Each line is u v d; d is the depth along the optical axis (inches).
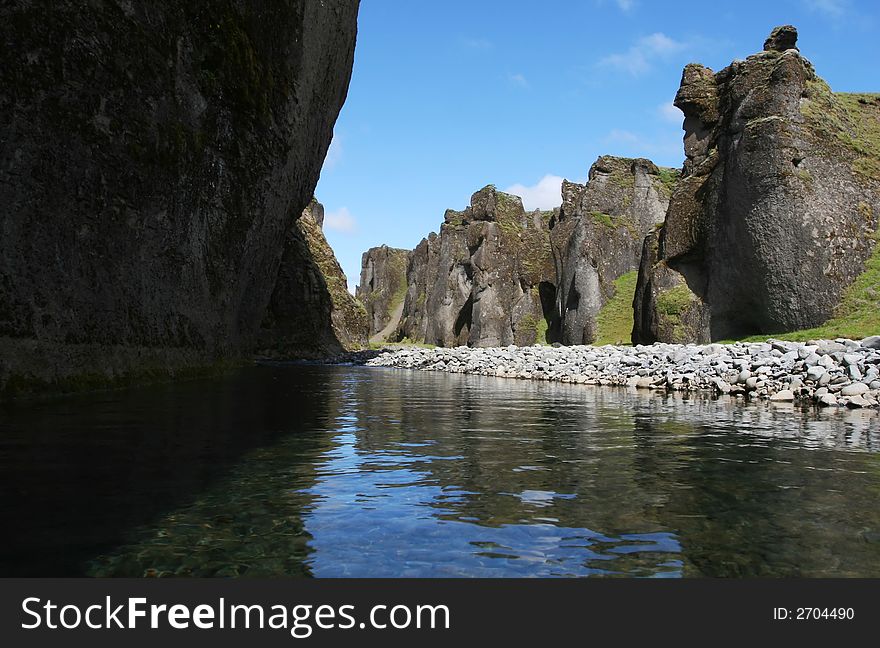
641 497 171.2
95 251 399.5
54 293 362.9
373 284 3961.6
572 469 207.6
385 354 1441.9
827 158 1108.5
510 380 800.9
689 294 1277.1
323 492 170.9
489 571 118.5
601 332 1737.2
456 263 2416.3
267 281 890.1
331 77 838.5
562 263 2006.6
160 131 446.3
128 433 249.0
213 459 208.4
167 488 169.3
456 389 606.5
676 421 348.5
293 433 273.7
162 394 414.9
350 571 117.7
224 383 558.9
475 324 2188.7
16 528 133.7
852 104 1280.8
